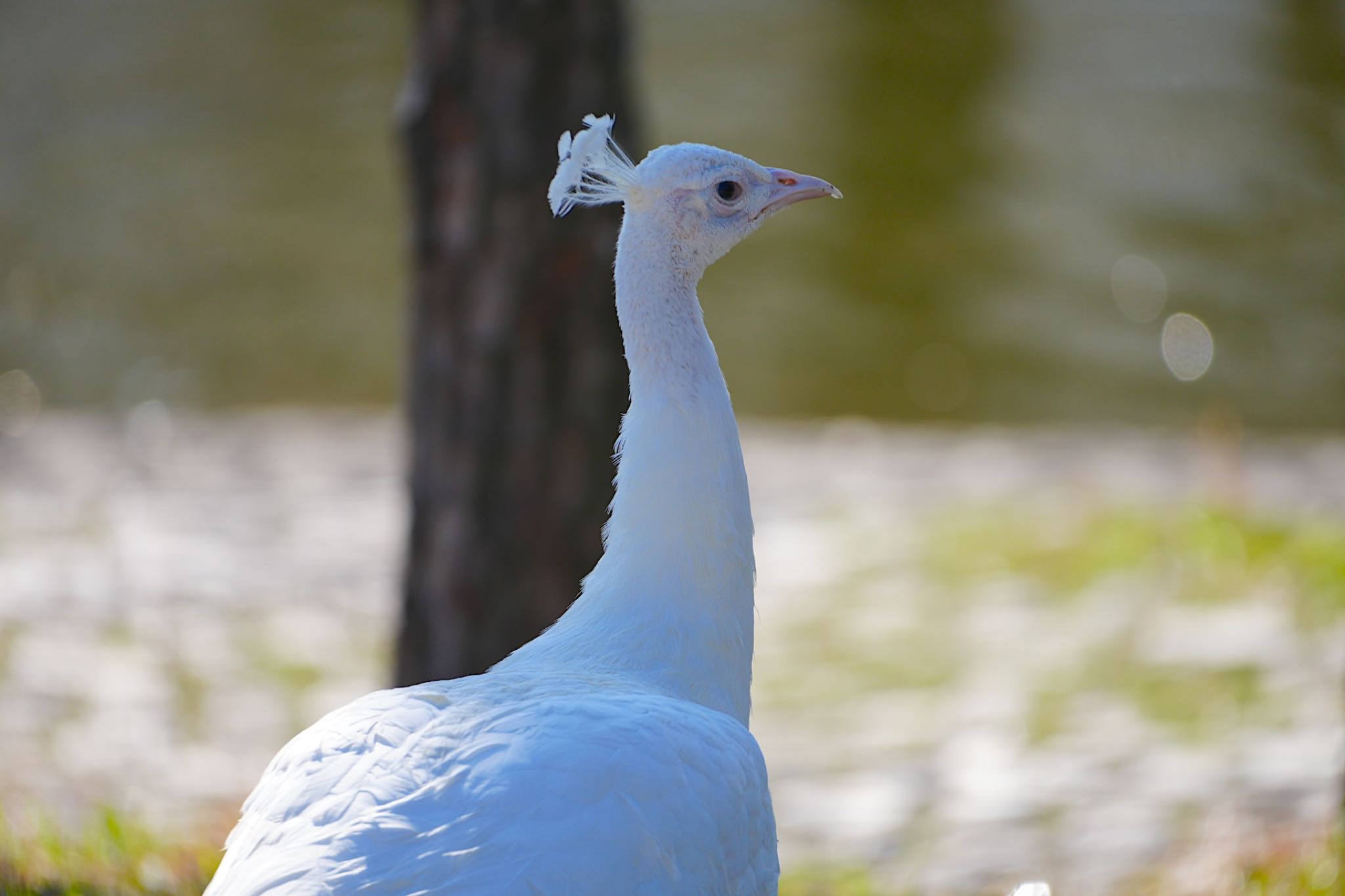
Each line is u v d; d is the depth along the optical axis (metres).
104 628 13.52
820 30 38.62
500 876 3.72
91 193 30.02
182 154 32.12
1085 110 33.75
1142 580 13.91
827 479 17.80
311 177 30.91
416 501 8.84
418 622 8.86
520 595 8.66
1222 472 16.92
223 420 21.41
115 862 7.30
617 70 8.70
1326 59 36.22
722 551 5.18
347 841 3.78
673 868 3.96
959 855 9.36
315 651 13.24
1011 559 14.70
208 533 16.08
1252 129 32.50
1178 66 35.84
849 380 23.14
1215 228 28.34
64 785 10.22
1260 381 23.23
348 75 36.34
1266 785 9.95
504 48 8.44
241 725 11.70
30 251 27.58
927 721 11.60
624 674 4.89
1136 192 29.69
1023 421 22.17
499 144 8.48
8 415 21.69
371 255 27.66
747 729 4.81
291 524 16.38
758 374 23.30
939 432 20.64
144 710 11.86
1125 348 24.20
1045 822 9.77
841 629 13.40
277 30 39.44
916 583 14.38
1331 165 30.81
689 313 5.38
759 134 32.03
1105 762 10.59
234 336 24.70
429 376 8.74
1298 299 25.66
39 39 38.50
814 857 9.47
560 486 8.65
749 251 27.59
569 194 5.51
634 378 5.35
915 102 34.00
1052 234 28.30
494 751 4.01
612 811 3.93
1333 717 11.01
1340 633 12.38
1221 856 8.50
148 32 39.12
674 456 5.18
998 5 40.78
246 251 27.70
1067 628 13.12
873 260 27.05
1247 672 11.91
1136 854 9.11
